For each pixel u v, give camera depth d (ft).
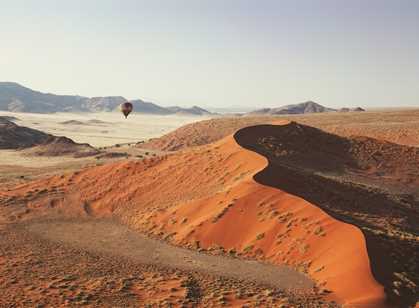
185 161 178.91
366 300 80.69
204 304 85.92
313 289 89.10
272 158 176.65
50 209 164.25
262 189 129.08
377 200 151.64
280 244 108.47
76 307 85.25
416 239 108.99
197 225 124.77
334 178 177.58
